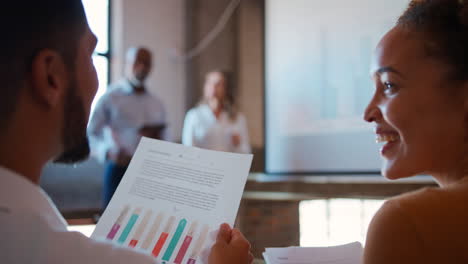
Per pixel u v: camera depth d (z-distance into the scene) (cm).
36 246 42
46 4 47
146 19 450
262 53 397
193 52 462
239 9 419
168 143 81
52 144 49
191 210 72
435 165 60
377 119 64
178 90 467
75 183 363
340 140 340
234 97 412
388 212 53
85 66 52
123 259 44
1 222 42
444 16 58
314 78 360
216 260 60
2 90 44
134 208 74
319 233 320
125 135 286
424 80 58
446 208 52
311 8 362
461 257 50
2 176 44
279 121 383
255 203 351
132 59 301
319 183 340
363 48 327
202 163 77
